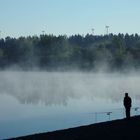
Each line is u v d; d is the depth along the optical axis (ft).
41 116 184.14
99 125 87.04
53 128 143.33
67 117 175.11
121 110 188.14
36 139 73.26
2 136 128.88
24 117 183.01
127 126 84.79
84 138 73.46
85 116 173.68
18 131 141.18
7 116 188.34
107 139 72.59
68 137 74.43
